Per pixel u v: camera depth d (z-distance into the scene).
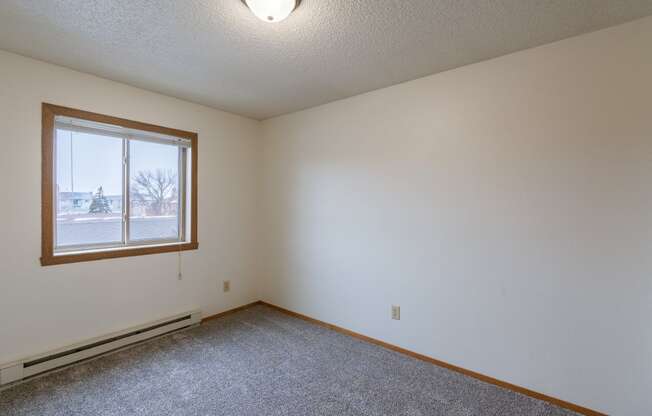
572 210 1.92
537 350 2.04
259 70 2.39
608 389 1.82
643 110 1.72
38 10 1.64
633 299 1.75
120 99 2.64
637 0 1.56
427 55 2.15
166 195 3.07
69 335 2.38
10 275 2.13
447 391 2.11
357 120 2.95
